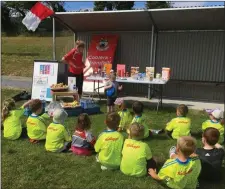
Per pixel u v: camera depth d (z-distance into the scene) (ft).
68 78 24.61
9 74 49.75
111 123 12.98
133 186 11.63
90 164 13.55
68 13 28.25
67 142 15.14
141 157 12.06
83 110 22.85
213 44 30.12
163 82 23.67
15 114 16.83
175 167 10.75
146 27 30.50
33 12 27.86
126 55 33.06
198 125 20.67
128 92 33.42
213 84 29.68
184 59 31.30
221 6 24.09
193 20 27.32
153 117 22.71
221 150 12.34
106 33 33.37
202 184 12.06
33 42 83.35
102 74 26.81
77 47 25.70
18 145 15.69
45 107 22.35
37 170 12.89
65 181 12.03
